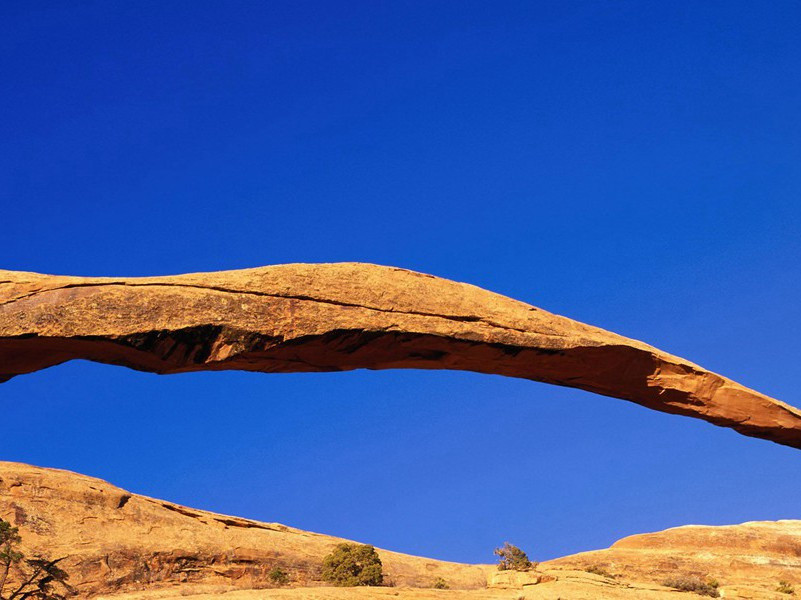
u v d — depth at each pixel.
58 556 29.86
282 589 24.55
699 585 30.64
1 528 26.62
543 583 28.06
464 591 26.23
